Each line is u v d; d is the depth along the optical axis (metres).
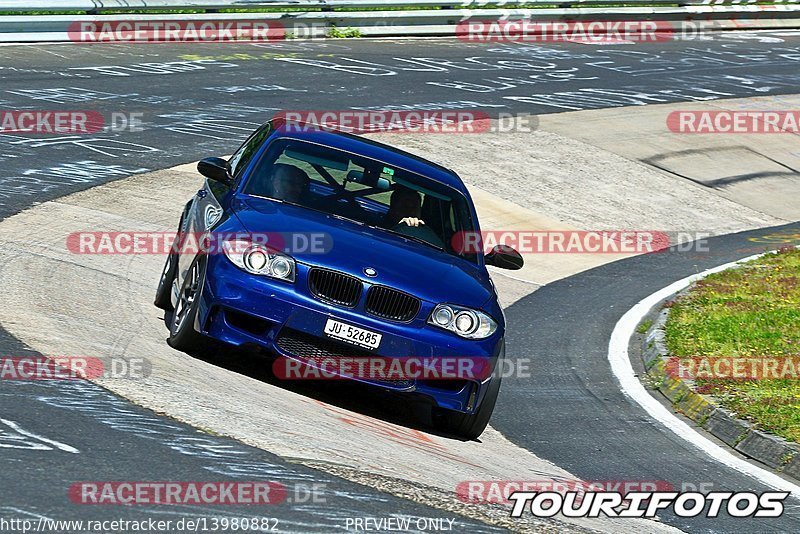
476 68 73.75
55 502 12.63
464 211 23.30
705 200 55.59
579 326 32.94
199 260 20.36
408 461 17.45
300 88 59.53
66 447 14.51
